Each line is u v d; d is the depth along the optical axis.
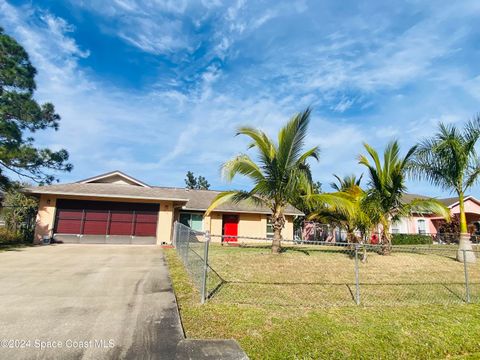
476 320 5.18
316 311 5.29
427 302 6.17
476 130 10.95
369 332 4.46
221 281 6.98
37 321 4.24
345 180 16.56
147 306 5.07
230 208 20.42
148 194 17.17
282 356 3.61
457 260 11.19
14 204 19.36
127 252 12.39
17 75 15.84
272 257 10.20
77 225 15.98
